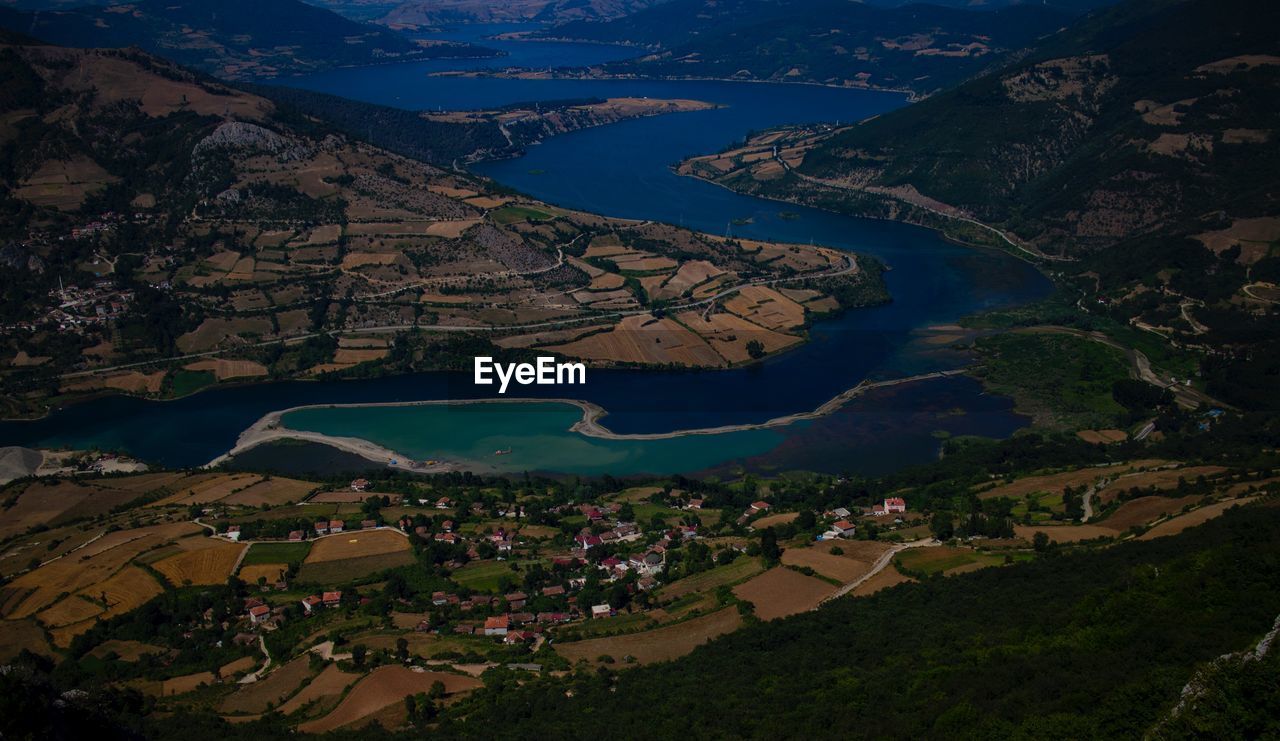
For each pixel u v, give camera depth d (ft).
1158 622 456.86
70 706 453.58
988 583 584.40
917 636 524.11
